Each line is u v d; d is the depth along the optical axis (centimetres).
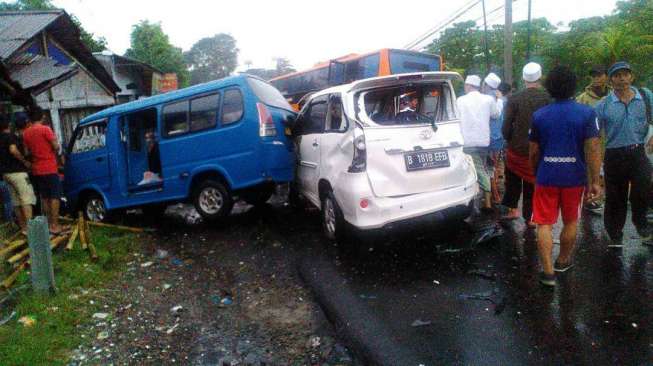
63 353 363
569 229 422
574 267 451
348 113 504
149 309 444
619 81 461
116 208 760
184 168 683
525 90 552
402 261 505
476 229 574
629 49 1384
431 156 506
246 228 689
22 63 1134
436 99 548
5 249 546
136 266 563
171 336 392
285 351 359
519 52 2139
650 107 459
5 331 384
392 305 409
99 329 404
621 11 1870
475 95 637
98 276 518
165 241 664
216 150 655
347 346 357
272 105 664
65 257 562
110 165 751
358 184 489
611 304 376
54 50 1434
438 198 505
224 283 500
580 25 1761
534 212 423
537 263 471
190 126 676
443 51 2488
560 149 398
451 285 438
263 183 637
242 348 368
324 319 403
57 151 673
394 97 536
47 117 1270
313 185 608
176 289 492
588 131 392
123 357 360
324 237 610
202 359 355
